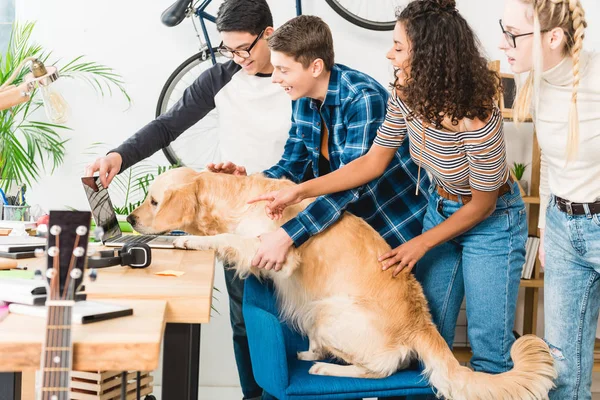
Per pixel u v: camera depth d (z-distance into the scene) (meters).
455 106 1.57
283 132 2.88
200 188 1.99
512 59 1.70
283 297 1.97
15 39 3.26
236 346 2.73
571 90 1.69
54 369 0.91
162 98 3.29
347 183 1.87
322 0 3.35
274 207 1.80
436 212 2.01
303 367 1.82
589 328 1.92
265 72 2.85
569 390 1.93
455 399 1.65
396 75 1.76
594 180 1.76
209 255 1.85
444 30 1.56
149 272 1.58
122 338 0.97
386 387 1.70
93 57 3.33
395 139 1.85
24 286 1.16
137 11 3.32
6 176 3.16
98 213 2.00
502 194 1.91
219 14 2.54
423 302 1.86
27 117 3.32
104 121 3.36
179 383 1.32
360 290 1.83
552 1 1.58
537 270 3.20
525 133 3.42
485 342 1.93
